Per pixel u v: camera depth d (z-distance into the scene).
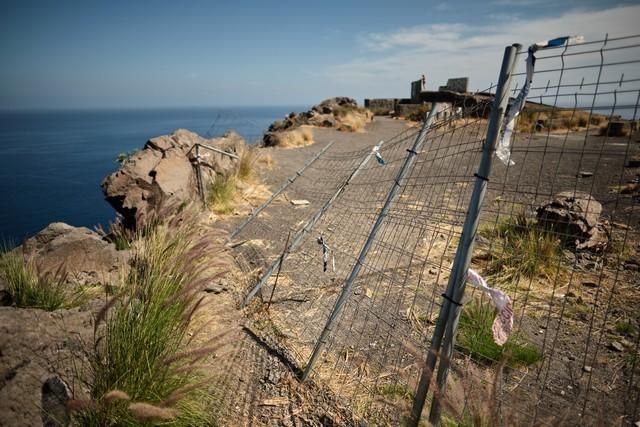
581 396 2.54
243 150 9.66
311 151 14.14
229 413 2.51
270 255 5.29
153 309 2.60
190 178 6.65
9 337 2.26
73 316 2.77
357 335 3.38
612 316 3.40
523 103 1.62
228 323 3.59
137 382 2.27
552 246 4.31
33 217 30.95
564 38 1.44
